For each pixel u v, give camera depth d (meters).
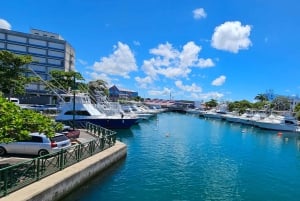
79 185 17.97
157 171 24.78
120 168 24.88
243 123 90.12
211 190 20.62
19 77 42.31
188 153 34.88
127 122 48.84
